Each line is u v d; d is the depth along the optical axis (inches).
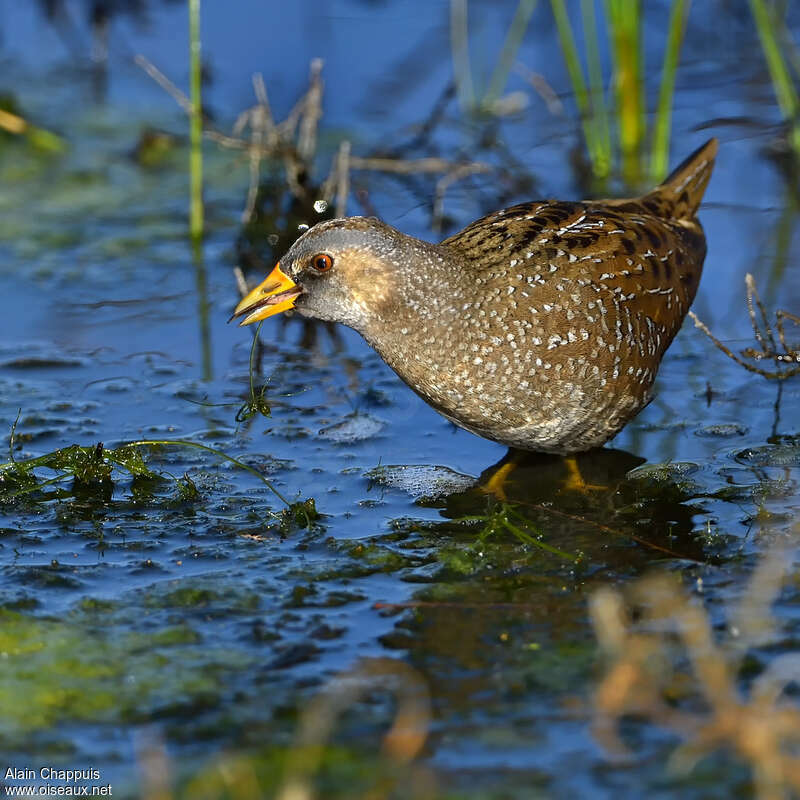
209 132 698.8
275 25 881.5
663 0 885.2
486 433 471.5
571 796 299.7
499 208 704.4
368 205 699.4
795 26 834.8
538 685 344.5
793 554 411.5
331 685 346.3
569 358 446.6
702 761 309.6
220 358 572.7
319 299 462.9
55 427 507.8
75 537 433.4
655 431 508.4
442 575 408.2
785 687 334.6
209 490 466.3
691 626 363.9
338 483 472.1
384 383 555.2
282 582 403.9
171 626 378.3
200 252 673.0
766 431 503.2
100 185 740.7
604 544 428.1
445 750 317.1
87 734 328.8
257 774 310.3
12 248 667.4
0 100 783.7
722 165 728.3
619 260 459.5
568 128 775.1
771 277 620.7
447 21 879.1
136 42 868.0
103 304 617.6
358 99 802.8
